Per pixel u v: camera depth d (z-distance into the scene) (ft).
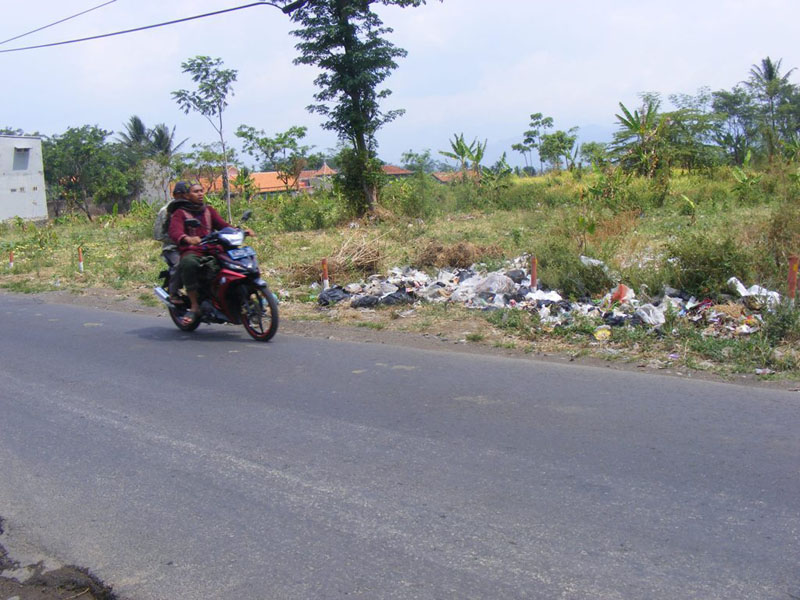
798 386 18.95
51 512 13.16
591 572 10.26
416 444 15.42
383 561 10.85
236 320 26.86
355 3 77.20
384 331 27.94
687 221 57.88
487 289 32.35
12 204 137.59
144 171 162.81
